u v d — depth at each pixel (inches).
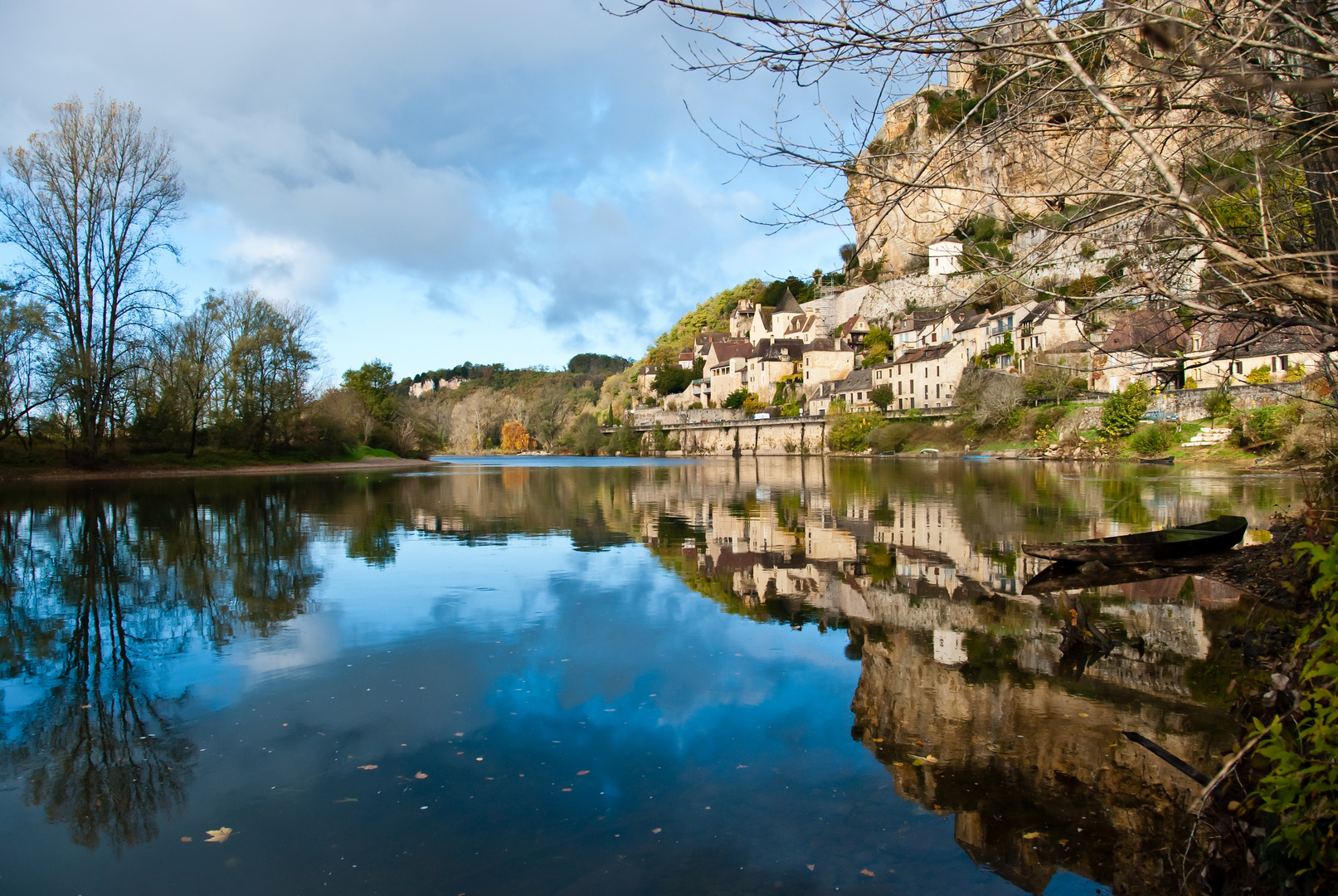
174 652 320.2
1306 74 147.0
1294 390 1187.3
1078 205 165.2
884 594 416.2
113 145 1571.1
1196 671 278.2
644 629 354.6
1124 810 185.5
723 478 1582.2
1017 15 138.1
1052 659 297.9
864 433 2903.5
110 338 1592.0
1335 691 151.7
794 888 155.9
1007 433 2210.9
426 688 276.8
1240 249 138.9
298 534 696.4
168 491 1250.6
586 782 203.6
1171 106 142.3
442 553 579.2
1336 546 142.4
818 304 4355.3
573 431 4441.4
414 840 176.2
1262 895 141.3
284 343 2223.2
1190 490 916.6
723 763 214.7
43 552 585.6
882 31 139.3
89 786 202.8
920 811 186.7
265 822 184.4
